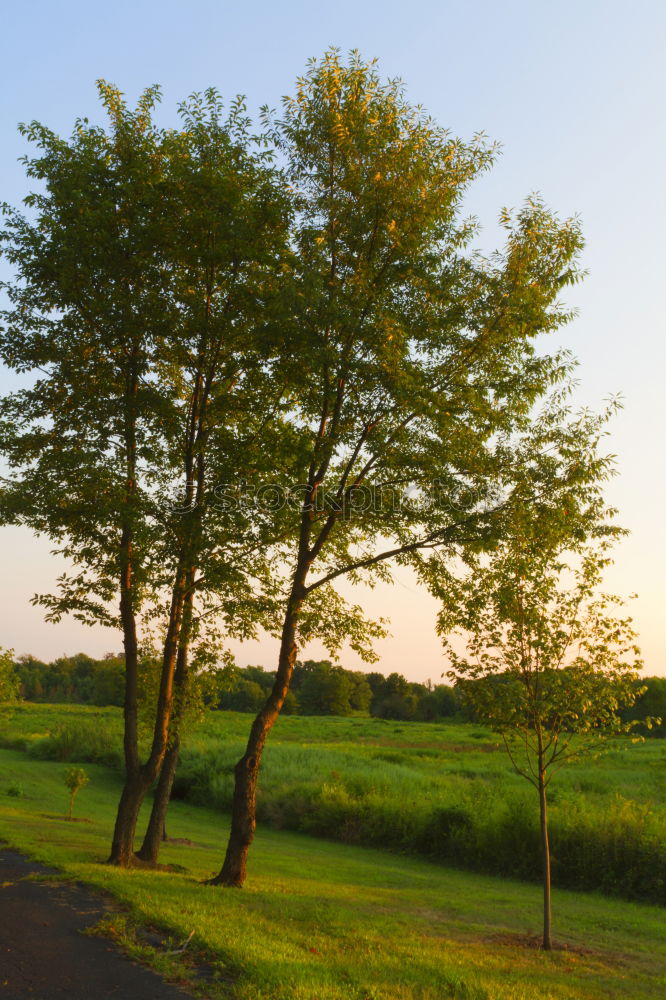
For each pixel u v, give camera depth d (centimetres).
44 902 919
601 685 1202
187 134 1452
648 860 1836
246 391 1504
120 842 1388
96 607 1491
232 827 1322
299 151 1402
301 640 1467
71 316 1470
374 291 1330
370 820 2611
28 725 6525
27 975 655
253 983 674
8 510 1401
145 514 1375
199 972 707
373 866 2091
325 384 1353
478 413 1390
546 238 1394
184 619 1461
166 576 1423
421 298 1377
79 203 1391
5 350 1468
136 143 1480
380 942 985
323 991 672
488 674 1242
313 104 1380
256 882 1415
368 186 1330
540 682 1230
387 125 1351
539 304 1386
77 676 16412
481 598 1223
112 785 3753
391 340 1251
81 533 1470
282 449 1396
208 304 1449
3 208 1455
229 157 1418
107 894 987
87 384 1491
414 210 1341
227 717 7988
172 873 1395
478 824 2244
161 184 1412
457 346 1385
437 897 1620
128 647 1498
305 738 6644
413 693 15988
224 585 1445
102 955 729
